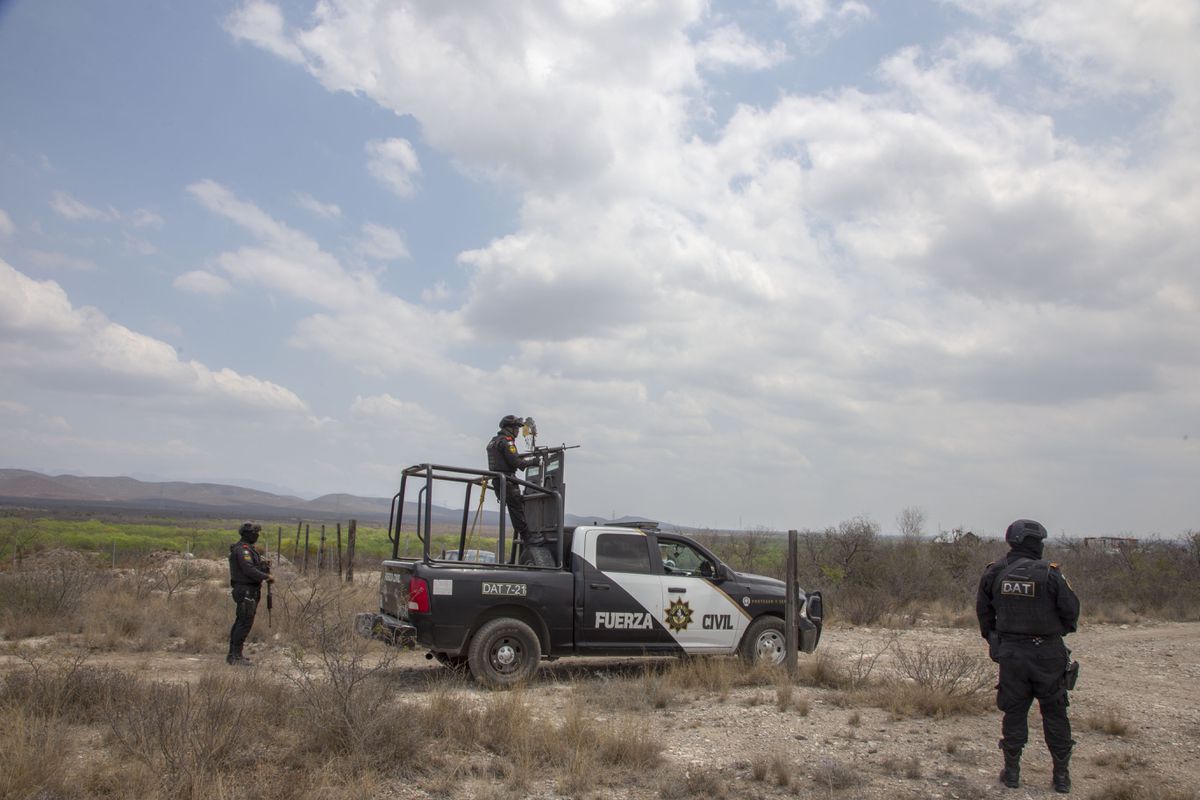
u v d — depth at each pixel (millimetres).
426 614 9711
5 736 6055
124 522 90000
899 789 6449
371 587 19047
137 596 16469
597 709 8867
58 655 11023
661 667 11523
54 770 5613
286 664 10953
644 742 7043
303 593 18188
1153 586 23734
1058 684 6453
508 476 10984
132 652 12117
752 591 11469
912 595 22906
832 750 7520
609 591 10664
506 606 10125
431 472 10305
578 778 6258
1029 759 7367
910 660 12172
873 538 24625
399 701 7848
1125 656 14148
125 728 6457
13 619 13500
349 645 8828
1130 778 6844
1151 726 8797
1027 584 6535
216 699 6941
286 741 6688
